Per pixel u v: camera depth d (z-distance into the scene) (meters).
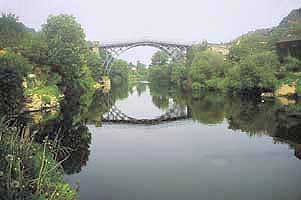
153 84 138.62
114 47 112.00
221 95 74.50
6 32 54.59
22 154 11.97
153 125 38.62
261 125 35.62
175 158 22.86
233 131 32.78
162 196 15.93
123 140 28.97
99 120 41.53
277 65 70.81
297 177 18.81
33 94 40.84
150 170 20.17
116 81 131.62
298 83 61.88
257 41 92.44
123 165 21.12
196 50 108.69
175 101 69.19
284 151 24.58
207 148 25.86
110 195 16.02
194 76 89.88
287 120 38.22
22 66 39.66
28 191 10.34
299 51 77.06
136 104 65.94
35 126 31.48
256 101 58.88
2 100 33.56
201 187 17.30
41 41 54.59
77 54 66.56
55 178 13.80
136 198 15.70
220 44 125.75
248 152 24.47
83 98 64.88
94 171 19.80
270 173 19.56
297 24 93.25
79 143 26.94
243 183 17.89
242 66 69.56
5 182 10.06
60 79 51.97
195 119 41.84
